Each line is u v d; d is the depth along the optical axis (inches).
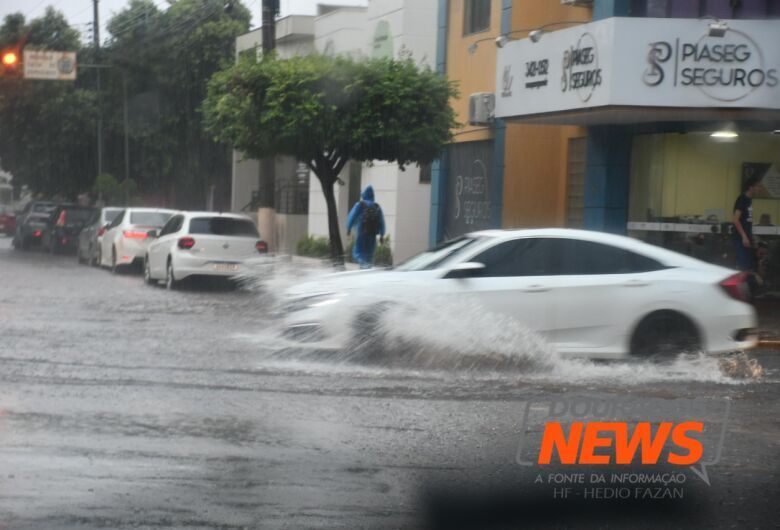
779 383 461.4
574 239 493.7
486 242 494.0
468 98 1072.2
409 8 1197.1
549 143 951.6
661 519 262.4
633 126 828.6
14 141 2158.0
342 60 964.6
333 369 473.1
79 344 544.7
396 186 1205.7
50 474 287.4
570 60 752.3
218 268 936.9
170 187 2182.6
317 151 987.3
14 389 408.5
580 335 482.9
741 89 689.0
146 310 741.3
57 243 1574.8
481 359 479.8
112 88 2142.0
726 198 812.0
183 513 256.2
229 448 321.7
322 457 314.0
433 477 294.8
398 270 503.5
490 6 1023.6
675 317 485.4
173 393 408.2
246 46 1722.4
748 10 759.1
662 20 694.5
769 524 261.3
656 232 827.4
